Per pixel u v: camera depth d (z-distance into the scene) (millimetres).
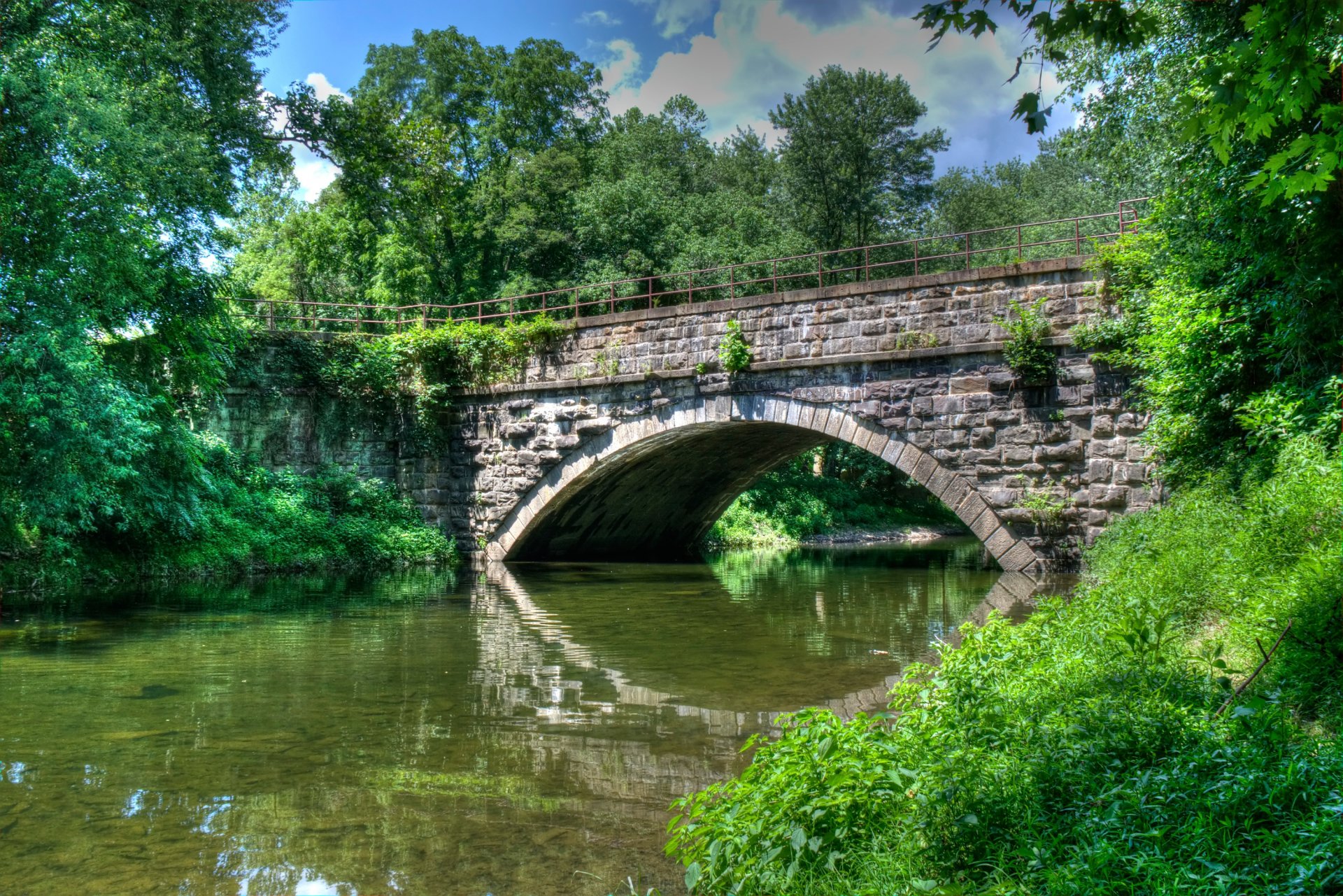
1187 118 5480
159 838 6145
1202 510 10758
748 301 21422
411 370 26844
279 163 31453
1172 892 3371
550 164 41250
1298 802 3936
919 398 19219
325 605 17453
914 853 4395
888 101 45312
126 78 22797
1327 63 8328
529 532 25375
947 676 6719
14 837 6176
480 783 7223
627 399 23312
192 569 22094
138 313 20172
